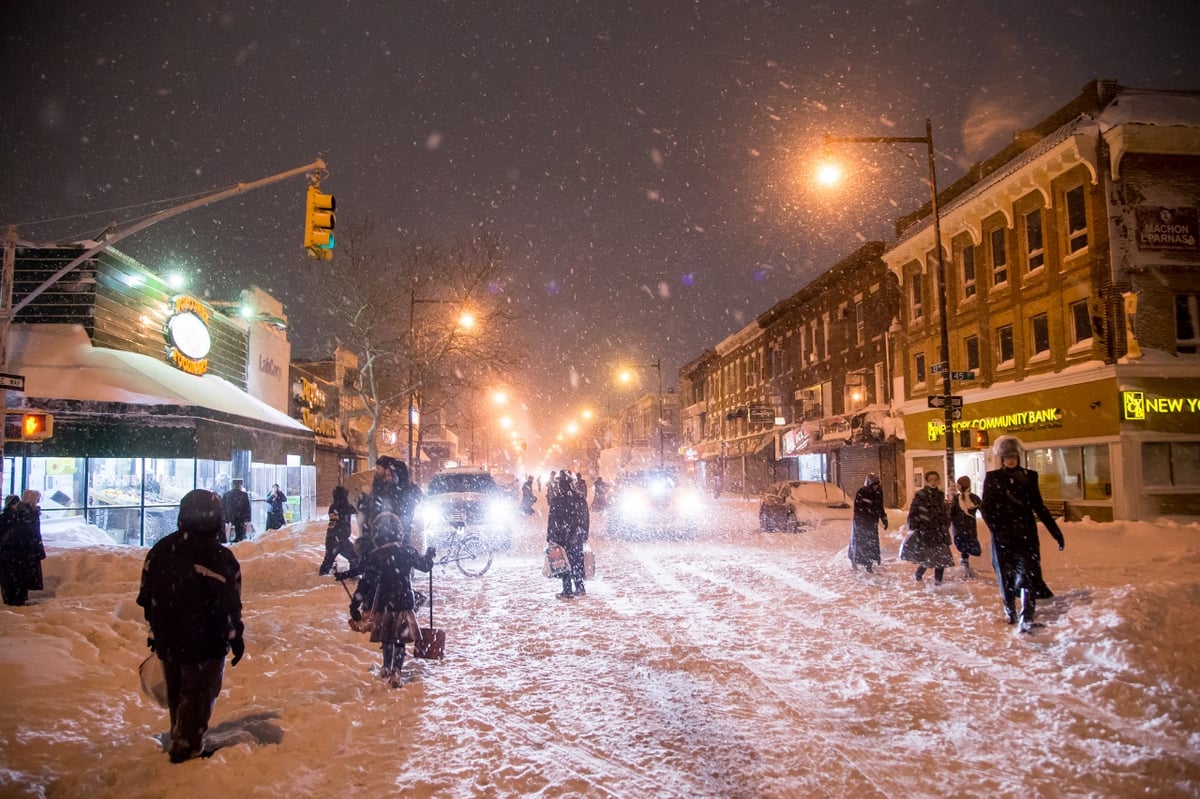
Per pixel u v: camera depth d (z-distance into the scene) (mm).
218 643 5145
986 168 30156
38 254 20125
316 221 14047
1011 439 8695
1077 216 24094
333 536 13328
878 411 35281
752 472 54156
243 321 29797
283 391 33438
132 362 20500
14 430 13453
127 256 21484
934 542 11641
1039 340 26062
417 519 9148
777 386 50094
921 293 32938
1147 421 22250
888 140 20172
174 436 20359
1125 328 22250
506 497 22047
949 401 20125
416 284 32188
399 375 36031
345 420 45750
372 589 7281
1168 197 22766
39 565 10961
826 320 42469
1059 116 26000
